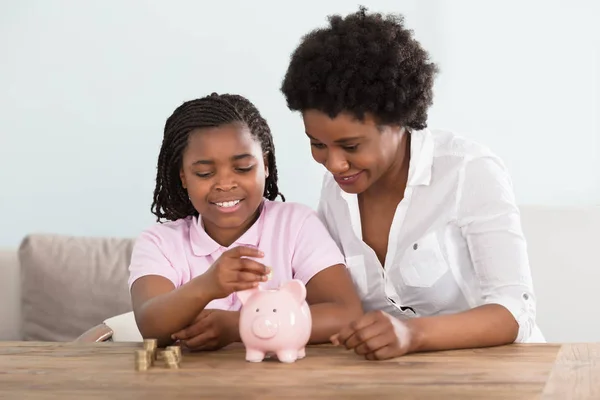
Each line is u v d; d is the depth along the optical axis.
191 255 1.97
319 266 1.90
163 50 3.45
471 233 1.80
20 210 3.53
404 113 1.64
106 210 3.49
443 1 3.26
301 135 3.37
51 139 3.51
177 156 1.93
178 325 1.67
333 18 1.70
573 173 3.19
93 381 1.42
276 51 3.39
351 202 1.94
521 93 3.21
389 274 1.91
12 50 3.52
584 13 3.16
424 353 1.58
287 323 1.52
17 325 3.06
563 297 2.55
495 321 1.63
